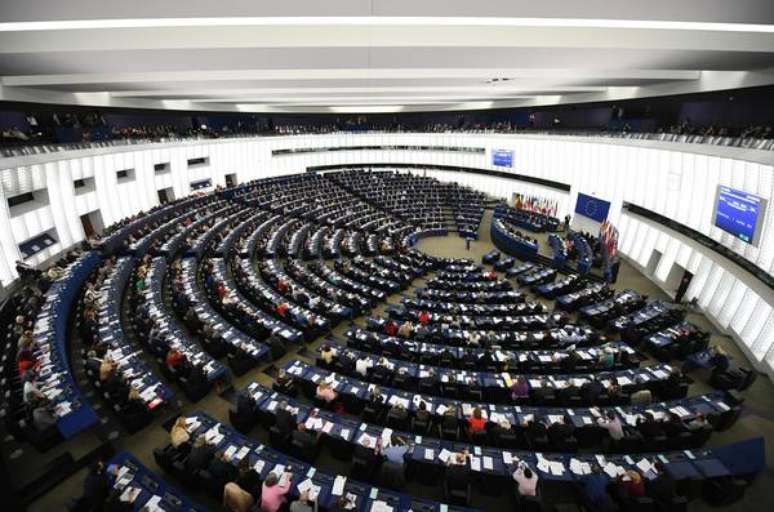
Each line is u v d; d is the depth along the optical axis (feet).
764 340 43.01
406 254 75.00
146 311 42.75
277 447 29.19
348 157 143.43
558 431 28.12
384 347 40.68
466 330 45.14
